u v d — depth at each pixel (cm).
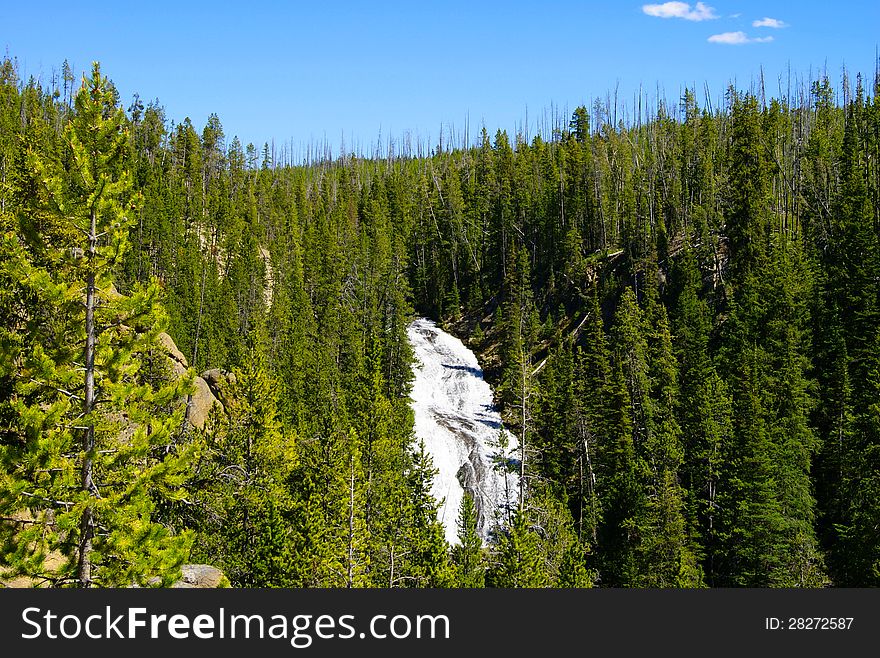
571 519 4916
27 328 1833
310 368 7219
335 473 3738
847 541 4169
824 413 5553
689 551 4581
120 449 1847
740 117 7906
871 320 6053
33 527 1830
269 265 11819
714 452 5084
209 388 4562
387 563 3659
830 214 8262
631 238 9338
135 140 13050
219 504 3034
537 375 7975
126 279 7900
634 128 17062
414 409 7956
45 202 1811
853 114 10138
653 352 6862
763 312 6438
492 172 13825
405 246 12706
